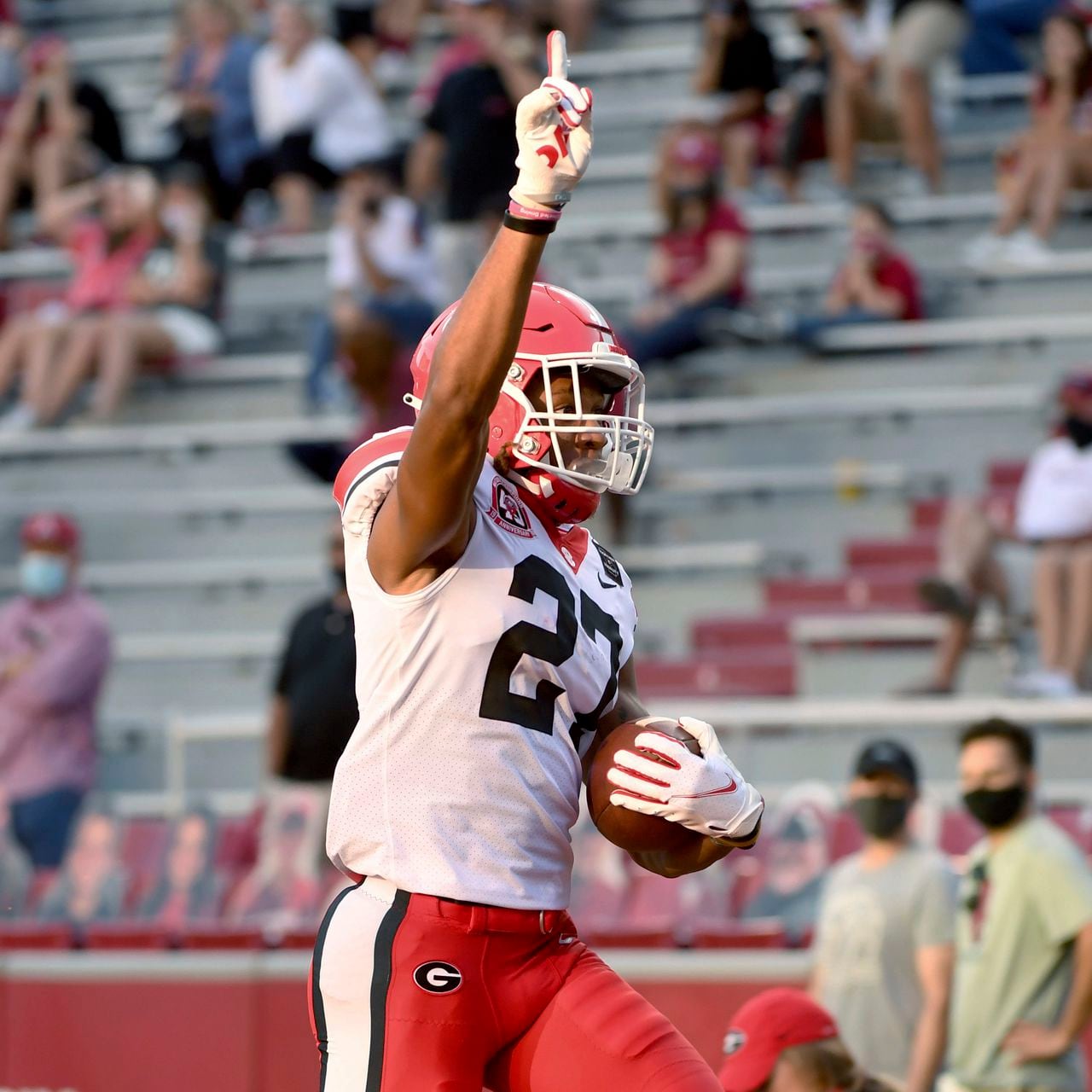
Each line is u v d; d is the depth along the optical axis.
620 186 40.19
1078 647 26.38
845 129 37.28
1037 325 33.12
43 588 26.61
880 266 34.09
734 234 33.19
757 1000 13.01
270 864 23.05
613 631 10.23
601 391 9.91
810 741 25.36
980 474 32.09
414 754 9.52
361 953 9.55
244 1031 20.86
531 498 10.00
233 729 27.73
